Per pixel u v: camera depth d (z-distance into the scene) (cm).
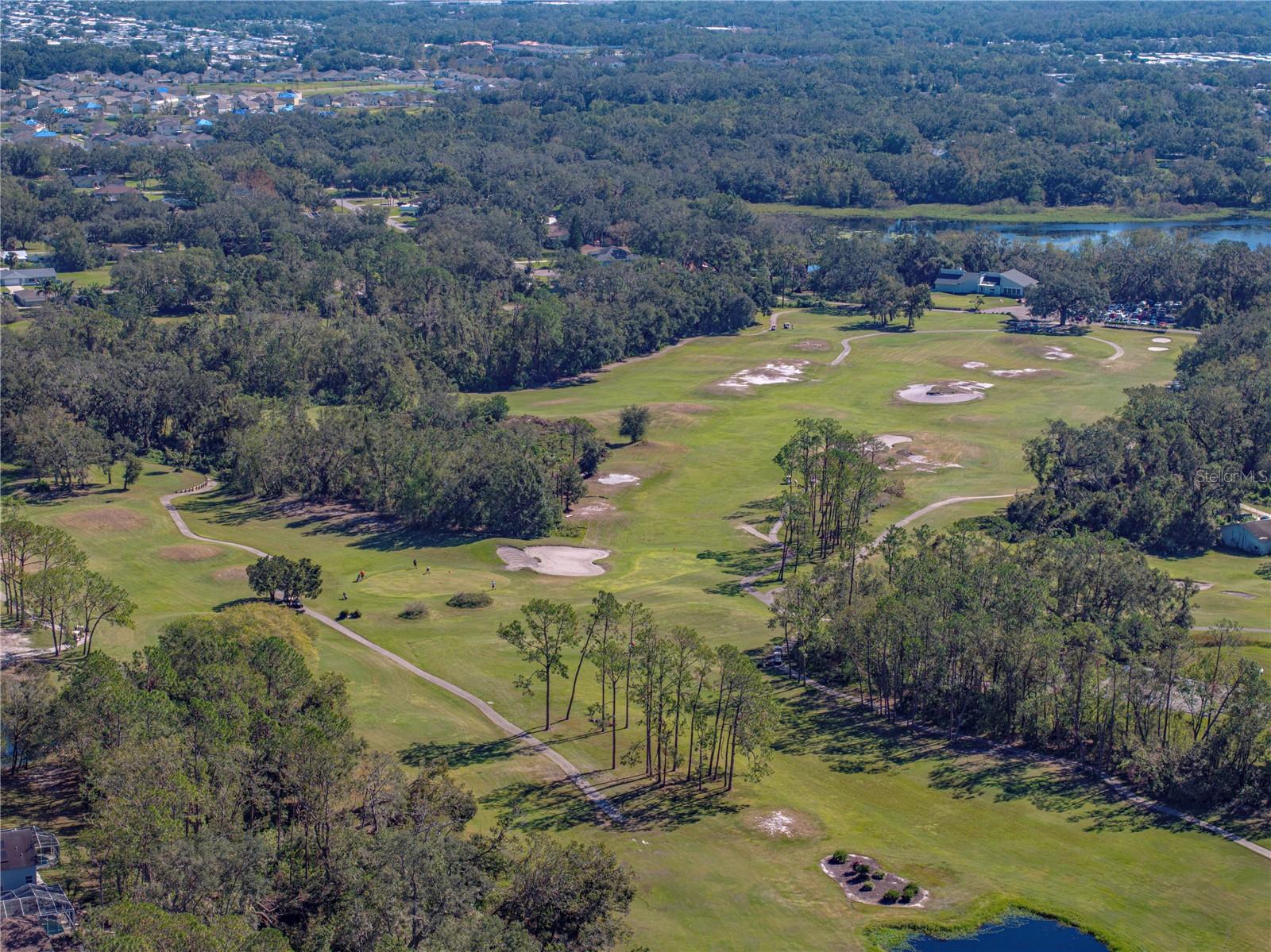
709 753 9612
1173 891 7850
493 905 7056
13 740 8344
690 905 7544
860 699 10712
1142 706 9606
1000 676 10162
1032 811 8844
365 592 13150
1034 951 7244
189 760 7688
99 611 11156
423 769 8706
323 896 7150
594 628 11319
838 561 13088
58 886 6812
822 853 8219
